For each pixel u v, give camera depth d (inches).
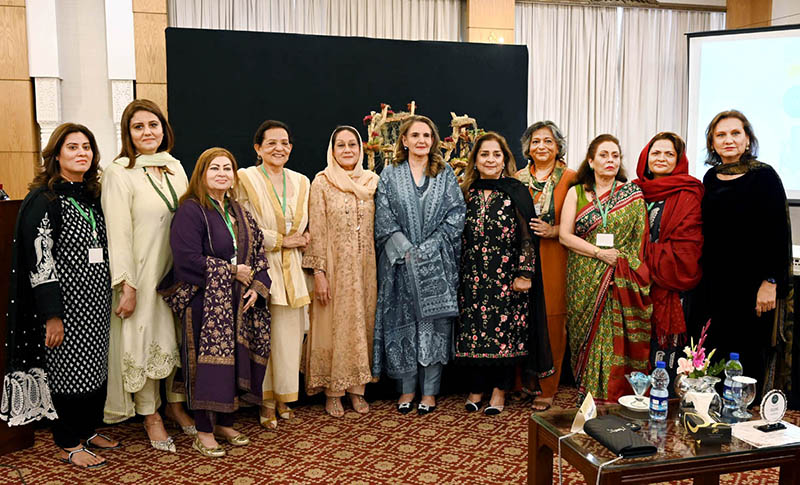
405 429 124.1
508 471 104.4
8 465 107.0
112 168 109.7
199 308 109.0
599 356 126.0
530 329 133.5
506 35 272.5
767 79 260.5
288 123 237.5
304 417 131.3
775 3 282.5
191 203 109.5
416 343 131.6
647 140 303.6
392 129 203.0
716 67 269.4
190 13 251.6
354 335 129.6
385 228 130.3
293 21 263.9
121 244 106.7
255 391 115.8
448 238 130.5
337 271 129.2
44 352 102.4
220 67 227.8
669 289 124.0
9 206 112.0
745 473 105.3
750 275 122.0
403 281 131.0
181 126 225.9
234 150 232.2
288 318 126.0
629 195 126.3
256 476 102.6
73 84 237.6
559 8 288.5
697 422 82.0
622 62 298.5
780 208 120.8
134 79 237.8
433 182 131.5
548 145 138.4
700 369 91.8
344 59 241.0
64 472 104.3
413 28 276.4
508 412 134.5
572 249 129.0
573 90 293.7
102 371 106.9
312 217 128.7
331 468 105.7
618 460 74.3
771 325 125.1
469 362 130.6
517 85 258.7
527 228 130.2
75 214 104.0
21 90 229.9
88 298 103.9
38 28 228.5
